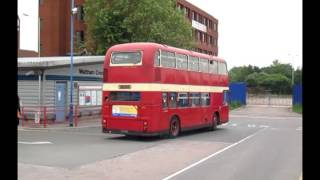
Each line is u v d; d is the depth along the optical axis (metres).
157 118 21.94
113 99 22.55
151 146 19.28
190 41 49.72
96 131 25.94
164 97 22.58
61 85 31.88
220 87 29.75
